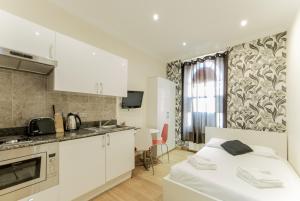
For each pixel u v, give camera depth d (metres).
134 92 3.51
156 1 2.23
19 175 1.46
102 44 3.01
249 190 1.38
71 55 2.12
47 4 2.24
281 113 2.93
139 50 3.87
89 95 2.71
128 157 2.61
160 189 2.37
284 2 2.19
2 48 1.46
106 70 2.60
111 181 2.40
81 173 1.94
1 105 1.80
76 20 2.59
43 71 2.05
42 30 1.84
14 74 1.91
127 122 3.50
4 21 1.56
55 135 1.93
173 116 4.48
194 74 4.20
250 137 3.10
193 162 1.95
